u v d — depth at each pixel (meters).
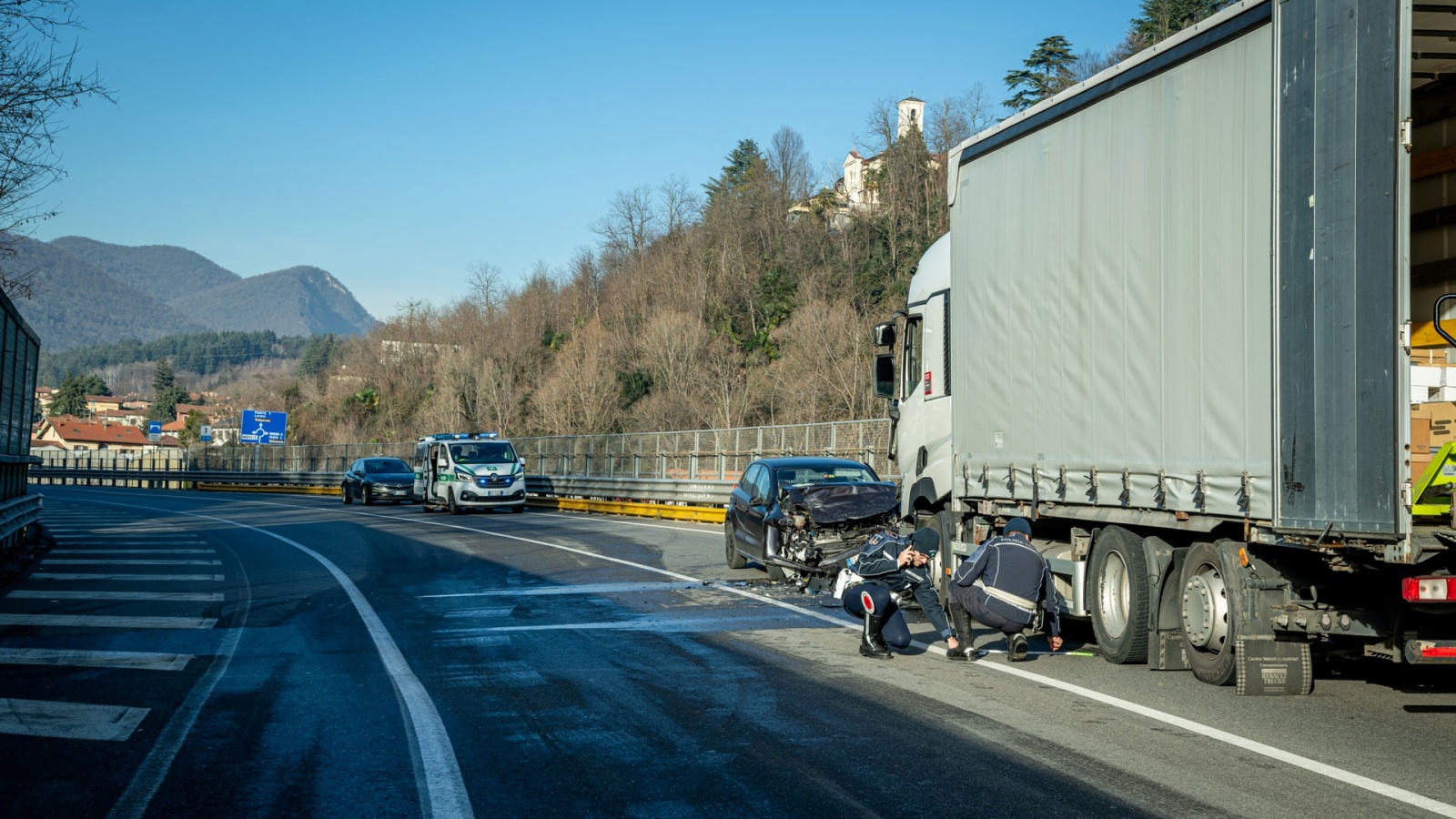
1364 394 6.35
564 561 17.95
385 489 39.78
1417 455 6.54
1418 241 8.57
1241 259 7.34
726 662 9.23
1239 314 7.36
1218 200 7.57
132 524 28.67
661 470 32.66
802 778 5.82
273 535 24.39
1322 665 8.96
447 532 24.86
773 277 66.25
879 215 64.38
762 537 15.02
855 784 5.68
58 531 25.89
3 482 17.69
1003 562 9.09
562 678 8.61
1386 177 6.26
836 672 8.81
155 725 7.16
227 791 5.73
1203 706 7.41
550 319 82.88
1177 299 8.00
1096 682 8.28
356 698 7.95
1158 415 8.20
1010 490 10.33
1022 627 9.14
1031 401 9.98
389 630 11.13
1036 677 8.52
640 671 8.89
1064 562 9.76
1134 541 8.84
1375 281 6.30
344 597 13.80
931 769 5.95
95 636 10.84
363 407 95.50
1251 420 7.24
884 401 49.06
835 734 6.73
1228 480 7.44
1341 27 6.56
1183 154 7.95
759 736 6.71
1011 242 10.35
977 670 8.87
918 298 12.98
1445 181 8.41
